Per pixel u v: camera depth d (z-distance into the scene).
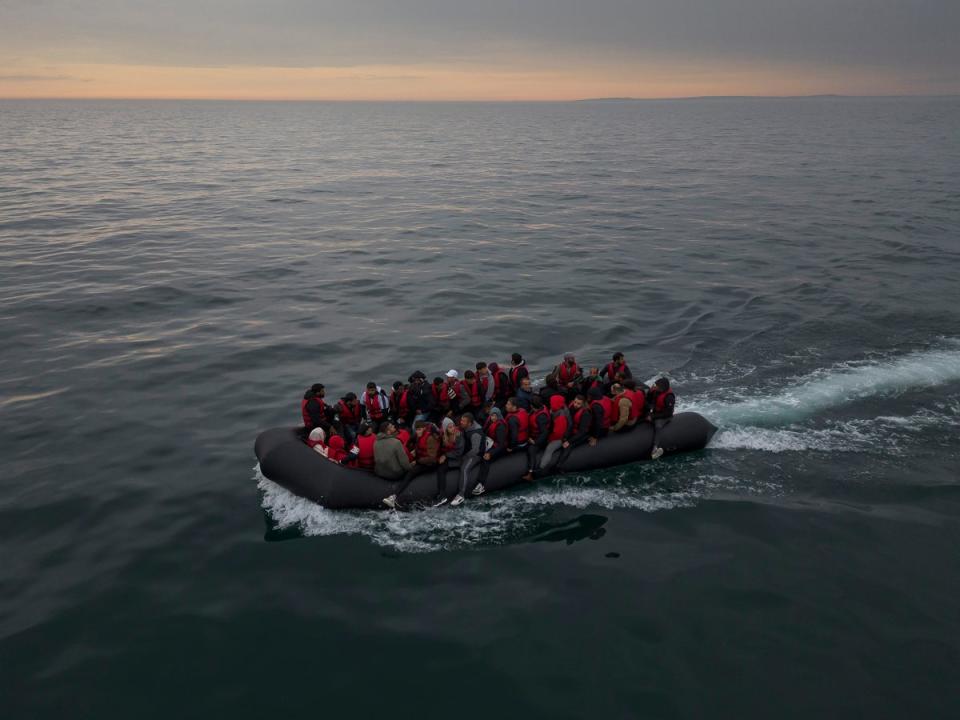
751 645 6.62
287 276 21.80
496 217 33.22
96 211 33.44
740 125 138.75
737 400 11.99
